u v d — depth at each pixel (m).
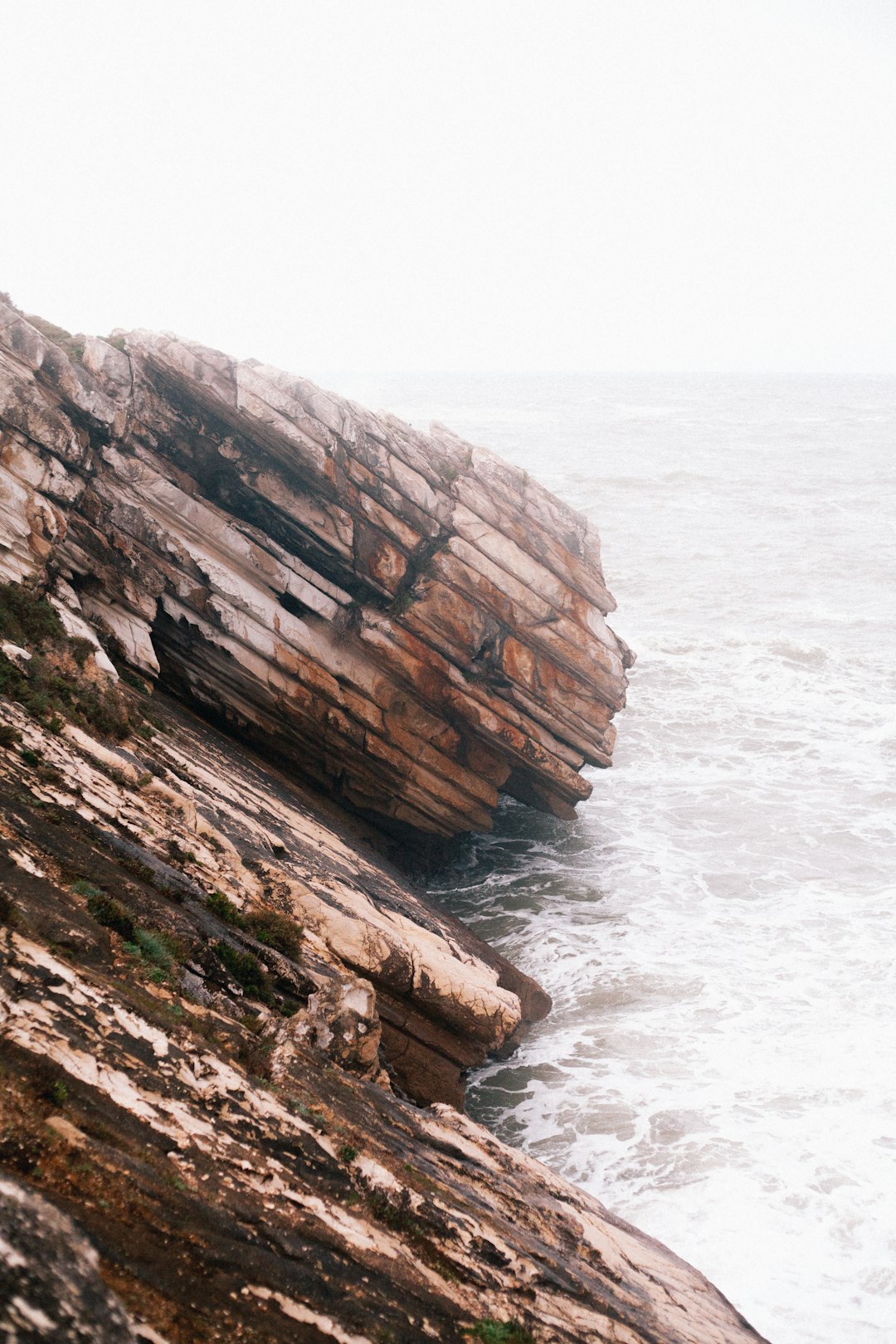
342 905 20.94
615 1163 19.00
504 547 30.84
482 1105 21.19
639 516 77.25
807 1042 22.12
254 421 28.75
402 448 30.44
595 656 31.73
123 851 15.09
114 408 27.34
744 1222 17.19
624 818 34.91
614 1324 12.04
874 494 85.69
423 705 31.12
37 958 10.75
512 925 28.64
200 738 26.33
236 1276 8.88
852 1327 15.16
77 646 22.72
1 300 28.55
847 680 45.97
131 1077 10.10
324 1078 13.09
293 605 30.14
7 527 23.47
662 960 26.05
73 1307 5.81
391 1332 9.52
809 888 29.73
